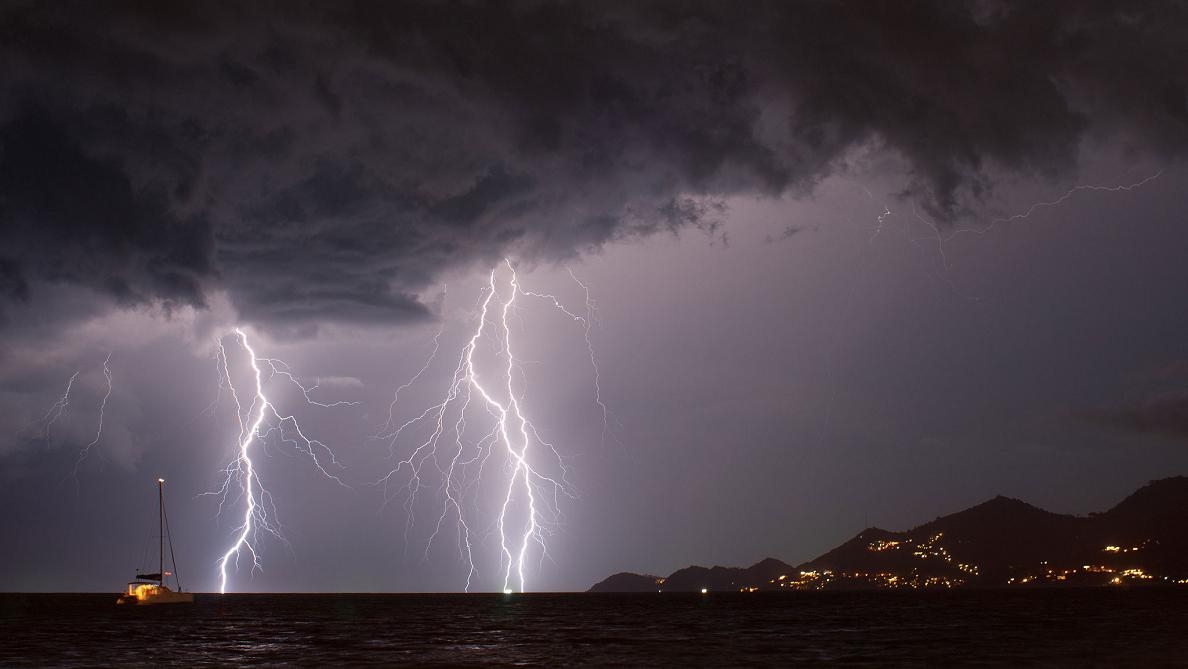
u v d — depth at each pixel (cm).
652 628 6200
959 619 6938
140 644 4831
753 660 3756
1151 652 3862
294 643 4884
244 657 4062
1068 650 4000
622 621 7281
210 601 15462
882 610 9231
